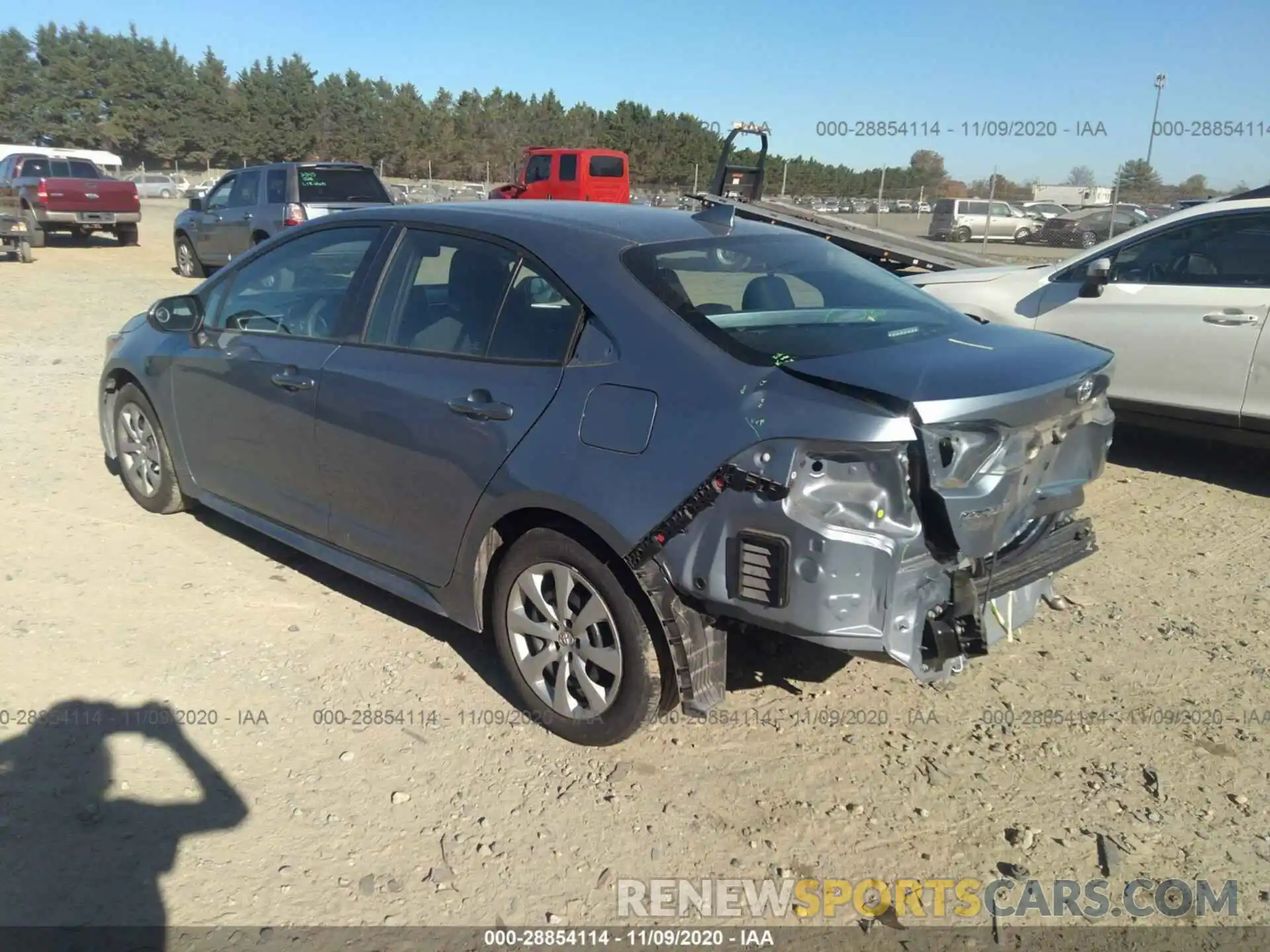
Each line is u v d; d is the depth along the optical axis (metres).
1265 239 5.93
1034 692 3.79
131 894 2.67
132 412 5.26
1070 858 2.91
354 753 3.32
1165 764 3.35
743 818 3.05
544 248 3.47
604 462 3.04
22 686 3.63
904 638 2.80
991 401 2.75
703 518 2.86
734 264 3.51
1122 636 4.24
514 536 3.47
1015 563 3.19
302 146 81.50
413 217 3.94
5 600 4.29
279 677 3.77
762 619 2.81
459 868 2.82
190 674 3.77
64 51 82.88
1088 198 27.92
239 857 2.82
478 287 3.61
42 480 5.84
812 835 2.99
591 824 3.01
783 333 3.12
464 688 3.72
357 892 2.71
